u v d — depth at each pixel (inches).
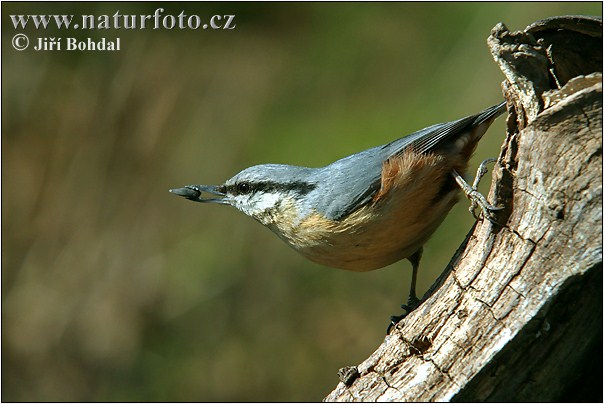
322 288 483.2
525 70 191.8
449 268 216.5
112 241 510.6
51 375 490.9
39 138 525.7
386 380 216.4
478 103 476.1
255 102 530.9
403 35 538.6
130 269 501.7
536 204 189.3
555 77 200.7
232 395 472.1
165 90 533.6
